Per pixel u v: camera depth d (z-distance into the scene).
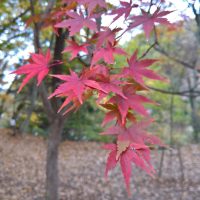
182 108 11.52
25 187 5.24
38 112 9.26
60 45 3.16
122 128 1.29
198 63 7.44
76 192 5.29
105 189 5.49
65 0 1.84
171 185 5.70
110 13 1.43
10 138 8.38
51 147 3.99
